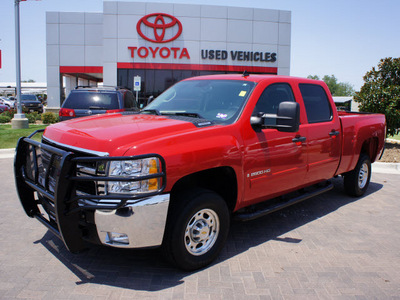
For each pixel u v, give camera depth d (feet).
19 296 10.14
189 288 10.79
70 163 9.91
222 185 13.29
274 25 81.20
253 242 14.47
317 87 17.24
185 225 11.06
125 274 11.55
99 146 10.33
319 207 19.42
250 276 11.65
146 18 77.36
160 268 12.00
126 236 10.32
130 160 9.80
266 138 13.56
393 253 13.78
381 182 25.66
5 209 17.75
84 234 10.80
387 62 39.68
